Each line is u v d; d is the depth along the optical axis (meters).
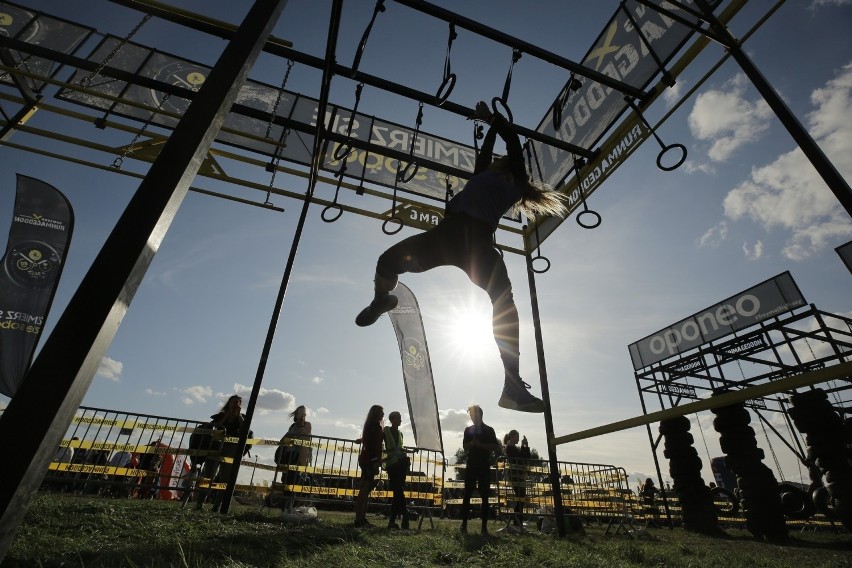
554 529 8.27
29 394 0.84
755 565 4.52
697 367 12.75
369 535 4.75
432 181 7.29
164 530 3.76
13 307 7.63
